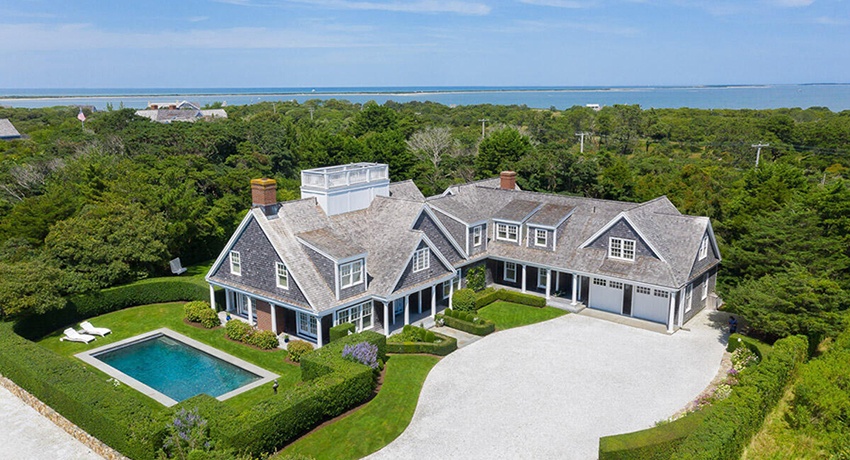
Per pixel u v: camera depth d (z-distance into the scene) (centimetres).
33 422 2386
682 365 2862
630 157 8925
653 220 3681
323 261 3114
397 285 3262
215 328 3466
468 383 2675
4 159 5912
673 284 3275
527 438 2202
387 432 2252
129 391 2650
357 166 3972
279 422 2091
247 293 3328
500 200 4384
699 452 1791
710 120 11869
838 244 3281
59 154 6350
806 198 3716
